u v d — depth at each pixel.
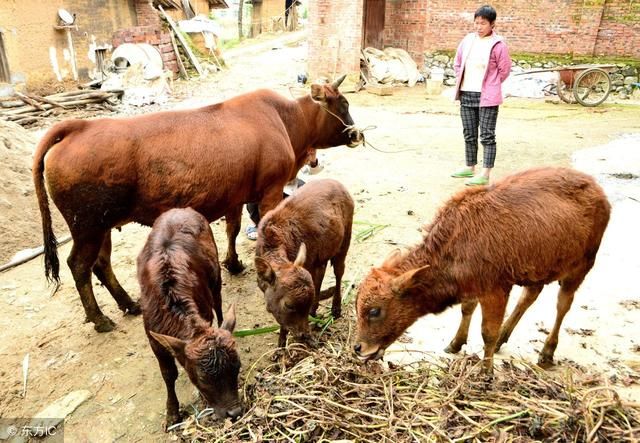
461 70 7.98
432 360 4.27
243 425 3.38
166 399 4.07
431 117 13.55
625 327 4.65
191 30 20.83
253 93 5.47
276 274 3.91
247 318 5.01
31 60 15.12
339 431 3.35
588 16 15.53
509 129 11.98
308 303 3.92
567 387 3.47
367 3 18.47
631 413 3.30
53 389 4.18
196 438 3.46
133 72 15.88
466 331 4.25
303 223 4.42
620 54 15.80
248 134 5.03
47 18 15.52
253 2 37.91
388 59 17.95
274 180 5.39
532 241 3.62
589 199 3.87
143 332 4.87
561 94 14.98
